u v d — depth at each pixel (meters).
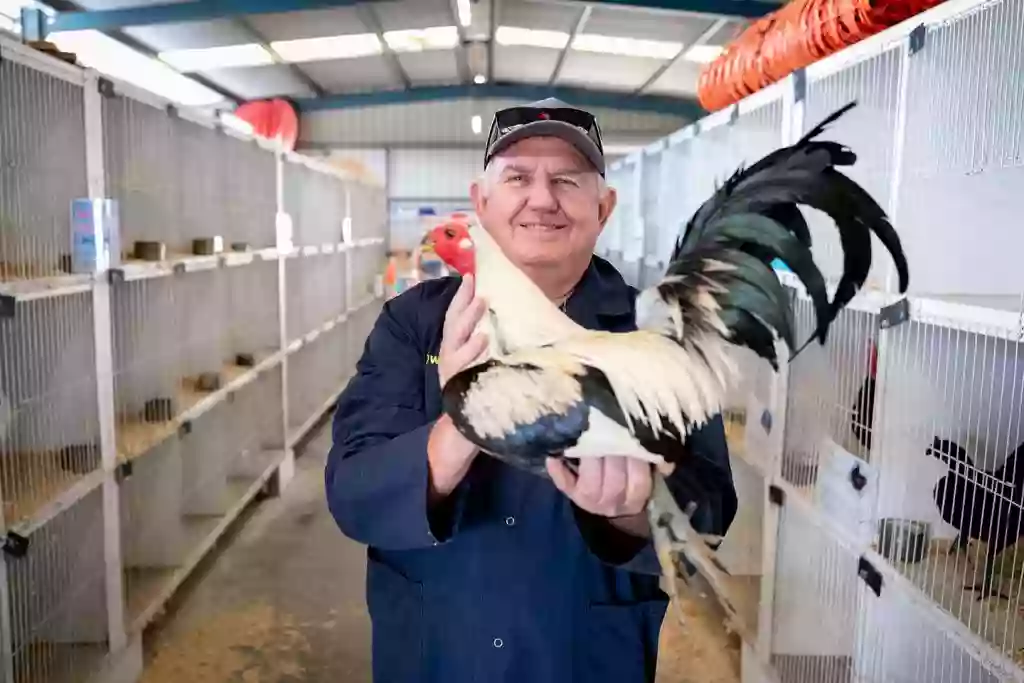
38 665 2.64
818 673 2.72
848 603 2.59
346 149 10.14
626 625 1.43
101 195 2.72
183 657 3.24
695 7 5.51
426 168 10.20
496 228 1.41
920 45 2.03
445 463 1.22
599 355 1.13
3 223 2.55
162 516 3.49
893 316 2.11
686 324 1.20
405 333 1.49
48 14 5.74
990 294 2.12
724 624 3.51
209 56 7.32
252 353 4.99
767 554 2.89
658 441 1.07
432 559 1.46
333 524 4.68
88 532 2.78
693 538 1.18
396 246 10.20
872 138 2.38
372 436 1.38
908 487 2.24
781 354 1.40
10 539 2.23
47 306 2.65
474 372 1.13
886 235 1.20
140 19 5.76
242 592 3.81
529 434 1.07
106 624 2.82
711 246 1.25
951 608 1.90
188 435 4.01
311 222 6.61
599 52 7.65
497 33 7.38
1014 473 1.95
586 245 1.41
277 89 9.27
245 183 4.98
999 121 2.00
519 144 1.37
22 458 2.65
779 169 1.25
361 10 6.31
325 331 6.99
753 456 3.08
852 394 2.61
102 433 2.75
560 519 1.42
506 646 1.43
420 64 8.64
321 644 3.35
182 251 3.97
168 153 3.83
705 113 9.62
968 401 2.20
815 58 2.79
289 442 5.50
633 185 5.80
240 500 4.43
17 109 2.56
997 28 1.96
